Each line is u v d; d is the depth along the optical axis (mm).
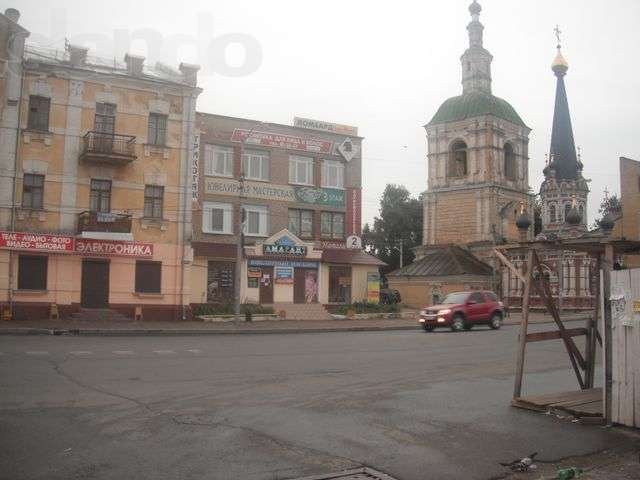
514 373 13789
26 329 24469
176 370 13586
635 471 6602
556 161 61531
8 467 6340
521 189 57750
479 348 20016
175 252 33750
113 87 32719
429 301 53625
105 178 32250
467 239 56094
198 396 10375
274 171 40406
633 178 42156
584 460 7051
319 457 6883
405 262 79438
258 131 40000
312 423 8445
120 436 7590
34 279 30438
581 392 10305
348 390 11234
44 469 6289
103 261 31984
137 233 32875
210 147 38625
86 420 8398
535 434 7973
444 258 54562
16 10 31078
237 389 11195
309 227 41688
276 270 39344
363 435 7832
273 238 38906
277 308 38312
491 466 6684
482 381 12484
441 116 58875
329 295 41469
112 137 32062
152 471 6289
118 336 24797
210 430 7953
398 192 81625
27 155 30578
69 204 31312
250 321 34625
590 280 49875
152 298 32969
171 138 34031
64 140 31406
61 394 10242
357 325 33969
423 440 7625
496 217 54875
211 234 37938
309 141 41875
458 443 7516
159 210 33625
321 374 13414
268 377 12805
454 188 56906
